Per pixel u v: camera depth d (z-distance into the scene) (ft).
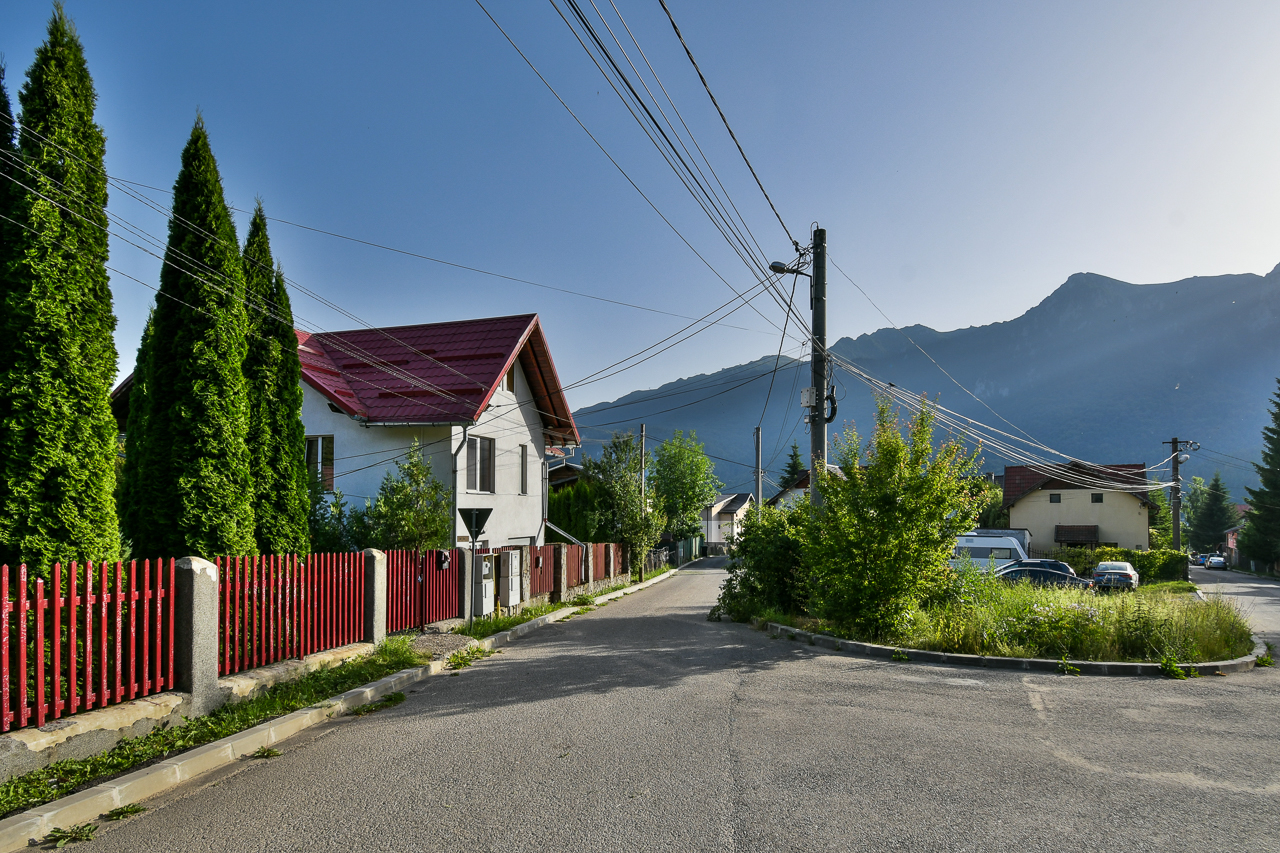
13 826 14.34
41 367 21.03
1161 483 139.64
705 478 191.62
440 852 13.74
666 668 32.04
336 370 72.59
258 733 21.06
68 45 22.72
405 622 40.96
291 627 28.99
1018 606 37.65
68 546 20.65
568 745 20.39
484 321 77.41
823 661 33.65
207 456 30.48
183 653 22.38
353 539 54.85
